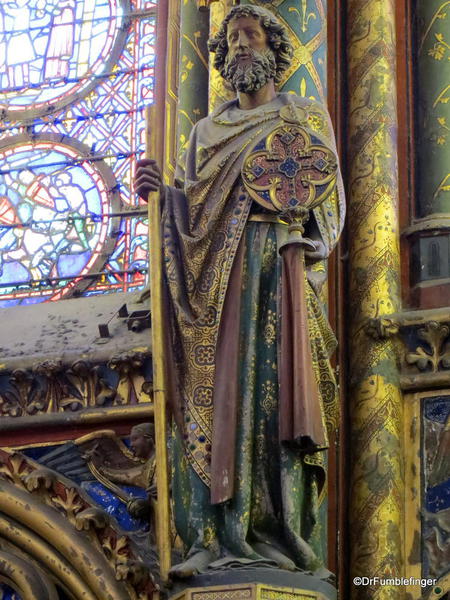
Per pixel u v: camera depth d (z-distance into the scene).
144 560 9.54
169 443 8.93
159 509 8.60
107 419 10.12
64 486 9.94
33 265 11.75
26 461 10.08
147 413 10.04
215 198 9.09
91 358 10.24
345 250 10.21
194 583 8.30
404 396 9.77
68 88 12.38
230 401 8.62
